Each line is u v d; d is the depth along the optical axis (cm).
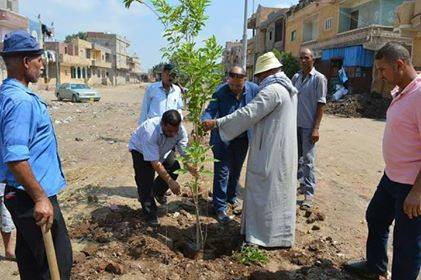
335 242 480
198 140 439
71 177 757
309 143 587
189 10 400
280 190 447
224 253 461
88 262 405
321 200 634
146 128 466
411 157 326
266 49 4559
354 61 2381
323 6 2980
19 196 284
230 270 409
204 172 430
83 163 892
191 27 408
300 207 587
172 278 388
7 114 264
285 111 438
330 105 2205
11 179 283
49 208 272
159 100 622
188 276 394
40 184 282
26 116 268
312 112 583
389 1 2367
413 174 326
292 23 3678
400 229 336
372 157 987
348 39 2491
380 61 327
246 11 1903
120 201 602
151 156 460
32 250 296
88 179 740
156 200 577
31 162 281
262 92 429
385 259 393
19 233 306
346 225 536
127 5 402
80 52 6350
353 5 2659
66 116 1880
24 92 273
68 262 309
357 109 2100
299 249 461
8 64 281
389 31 2216
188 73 404
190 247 449
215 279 392
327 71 2802
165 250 436
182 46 397
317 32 3183
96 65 6838
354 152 1045
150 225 500
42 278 301
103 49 7562
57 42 4859
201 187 668
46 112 295
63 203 592
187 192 637
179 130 501
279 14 3938
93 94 2989
